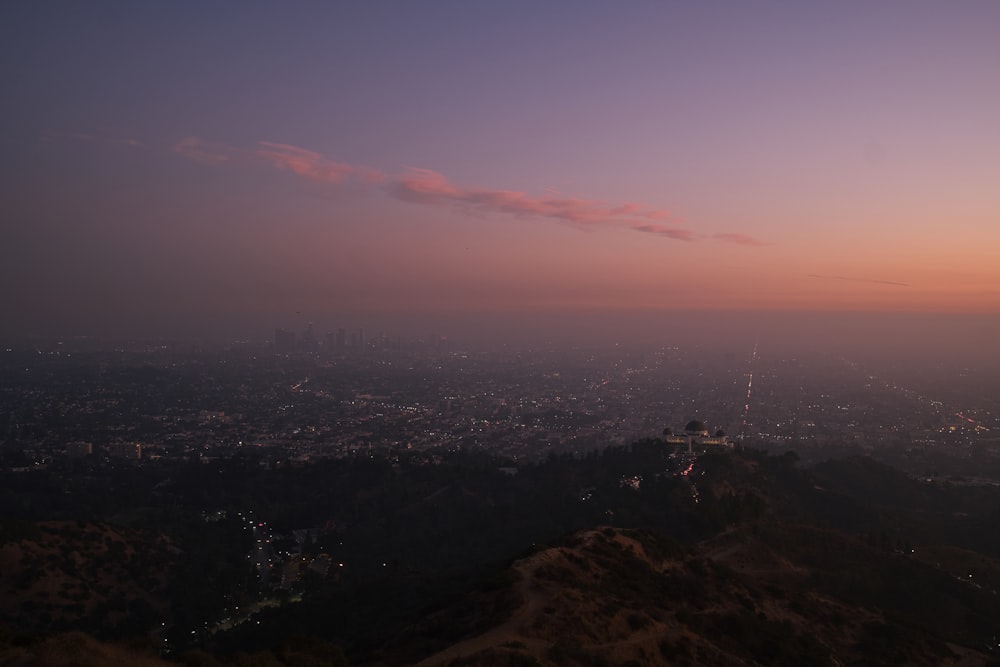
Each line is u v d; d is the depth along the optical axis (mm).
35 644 41250
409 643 60062
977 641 89438
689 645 60656
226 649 87312
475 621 59781
